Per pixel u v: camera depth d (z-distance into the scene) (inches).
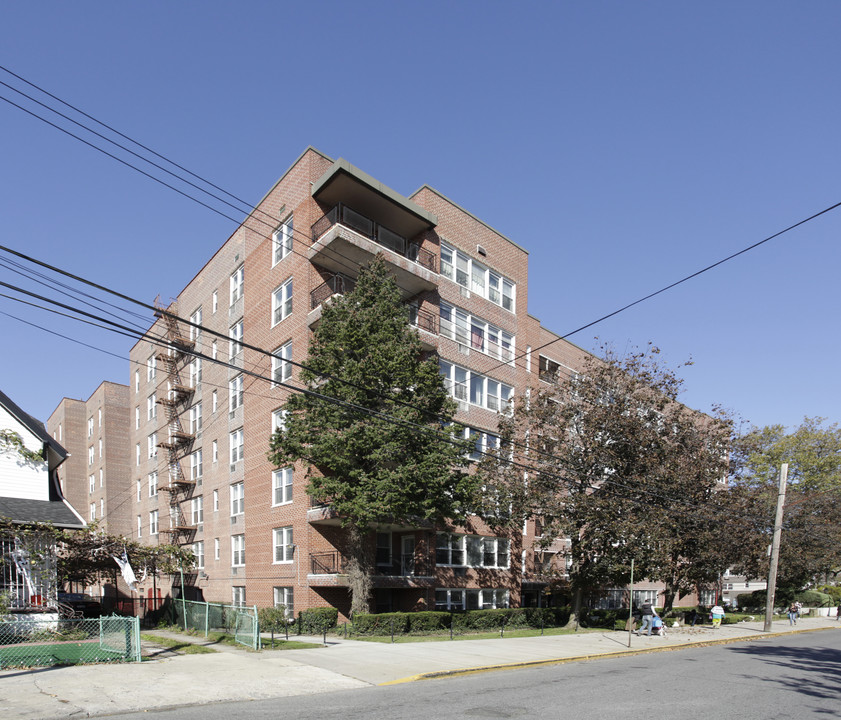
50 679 514.6
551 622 1187.9
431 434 867.4
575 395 1143.0
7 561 733.3
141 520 1825.8
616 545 1120.2
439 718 403.9
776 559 1234.6
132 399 1993.1
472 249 1332.4
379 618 909.8
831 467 2006.6
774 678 603.5
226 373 1385.3
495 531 1241.4
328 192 1120.8
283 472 1114.7
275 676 555.5
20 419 847.7
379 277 944.3
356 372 848.3
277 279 1204.5
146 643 786.8
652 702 468.1
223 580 1299.2
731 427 1239.5
